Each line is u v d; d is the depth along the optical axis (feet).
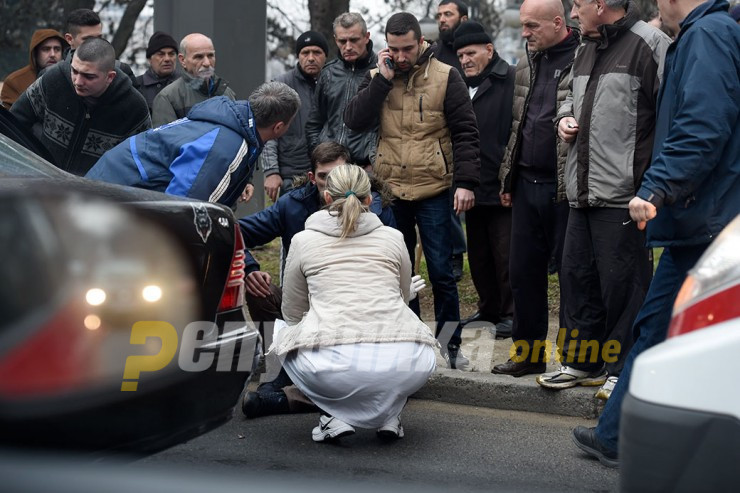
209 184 21.85
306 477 20.02
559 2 26.45
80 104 28.45
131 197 16.93
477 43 31.45
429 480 20.15
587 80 23.73
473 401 26.14
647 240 20.12
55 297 14.85
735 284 12.85
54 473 11.82
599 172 23.43
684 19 19.51
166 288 16.44
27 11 60.44
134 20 61.26
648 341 20.06
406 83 28.07
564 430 23.95
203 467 20.40
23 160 19.56
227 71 41.22
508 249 31.53
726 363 12.48
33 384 14.51
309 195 25.82
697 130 18.60
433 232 28.17
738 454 12.35
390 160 28.17
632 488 13.05
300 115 35.53
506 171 27.45
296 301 23.00
